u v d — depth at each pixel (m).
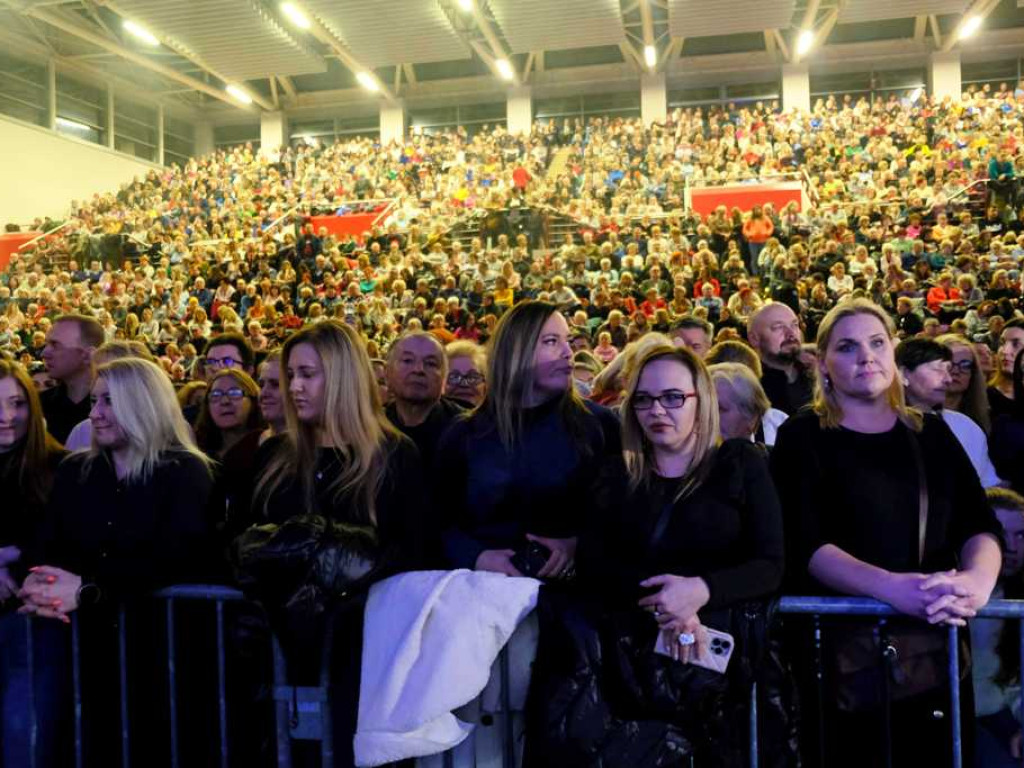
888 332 2.28
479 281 15.20
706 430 2.25
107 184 29.30
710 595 2.03
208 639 2.59
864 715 2.16
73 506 2.58
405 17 24.00
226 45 25.27
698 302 13.34
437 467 2.67
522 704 2.31
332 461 2.44
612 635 2.09
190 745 2.54
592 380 5.13
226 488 2.74
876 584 2.10
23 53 26.47
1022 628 2.11
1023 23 27.67
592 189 23.31
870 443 2.27
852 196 21.28
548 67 30.31
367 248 18.03
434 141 29.72
